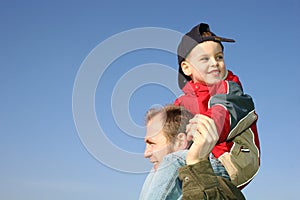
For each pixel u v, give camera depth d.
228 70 3.39
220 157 2.65
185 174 1.94
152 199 2.02
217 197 1.87
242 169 2.66
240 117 2.62
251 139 2.83
